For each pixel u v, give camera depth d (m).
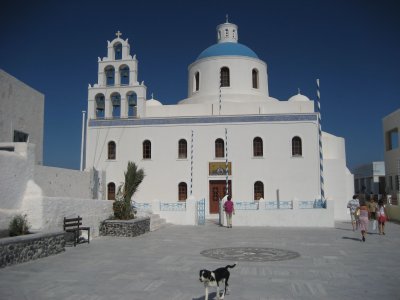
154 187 29.33
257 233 19.52
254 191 28.59
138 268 10.52
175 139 29.58
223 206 23.70
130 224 17.91
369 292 8.11
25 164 15.06
